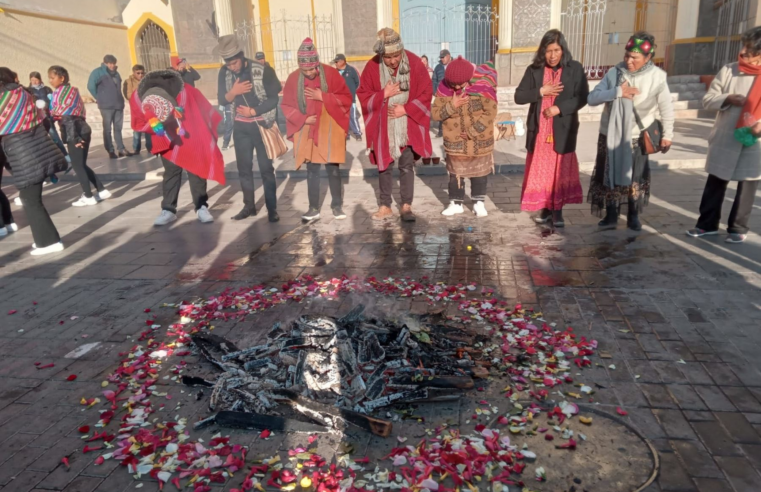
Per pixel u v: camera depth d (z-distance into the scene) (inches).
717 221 218.1
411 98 249.3
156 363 146.6
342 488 98.9
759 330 147.0
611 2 674.8
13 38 649.0
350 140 517.0
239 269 214.8
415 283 190.2
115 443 115.8
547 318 160.6
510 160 377.7
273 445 112.2
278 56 729.0
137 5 836.0
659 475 98.7
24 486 104.7
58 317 179.2
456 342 145.7
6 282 211.8
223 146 496.4
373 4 623.5
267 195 270.7
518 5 593.3
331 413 117.8
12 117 221.6
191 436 116.3
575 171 235.6
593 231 235.9
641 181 226.1
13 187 399.2
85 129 322.7
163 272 215.5
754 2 559.5
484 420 117.0
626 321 155.9
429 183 344.5
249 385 128.6
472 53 701.9
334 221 273.0
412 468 103.5
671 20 650.8
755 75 191.3
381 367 131.5
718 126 206.4
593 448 106.9
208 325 167.5
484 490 97.4
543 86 223.8
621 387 125.1
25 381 142.3
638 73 212.5
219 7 647.1
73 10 764.0
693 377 127.6
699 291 172.2
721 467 100.0
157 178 402.3
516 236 236.2
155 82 254.4
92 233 272.1
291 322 164.6
